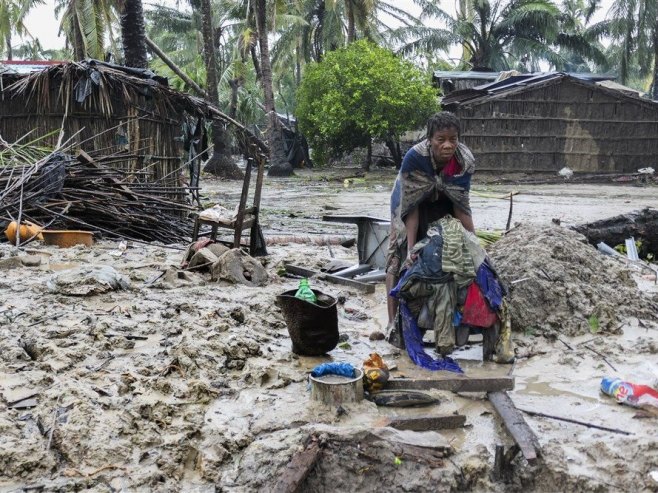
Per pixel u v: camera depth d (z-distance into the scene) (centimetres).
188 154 1229
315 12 4047
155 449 330
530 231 583
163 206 930
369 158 3238
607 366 437
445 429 350
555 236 571
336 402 369
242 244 796
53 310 503
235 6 3812
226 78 3550
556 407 376
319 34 4125
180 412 363
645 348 462
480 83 3341
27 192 832
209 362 420
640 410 370
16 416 346
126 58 1702
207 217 720
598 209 1565
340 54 3000
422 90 2898
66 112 1082
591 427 351
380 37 3944
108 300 541
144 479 309
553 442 334
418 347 440
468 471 317
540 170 2856
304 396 382
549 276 526
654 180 2738
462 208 454
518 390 402
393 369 429
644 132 2861
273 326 512
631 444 328
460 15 4106
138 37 1697
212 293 582
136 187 938
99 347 437
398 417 353
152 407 360
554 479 314
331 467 316
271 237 945
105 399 362
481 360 453
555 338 484
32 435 332
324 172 3375
